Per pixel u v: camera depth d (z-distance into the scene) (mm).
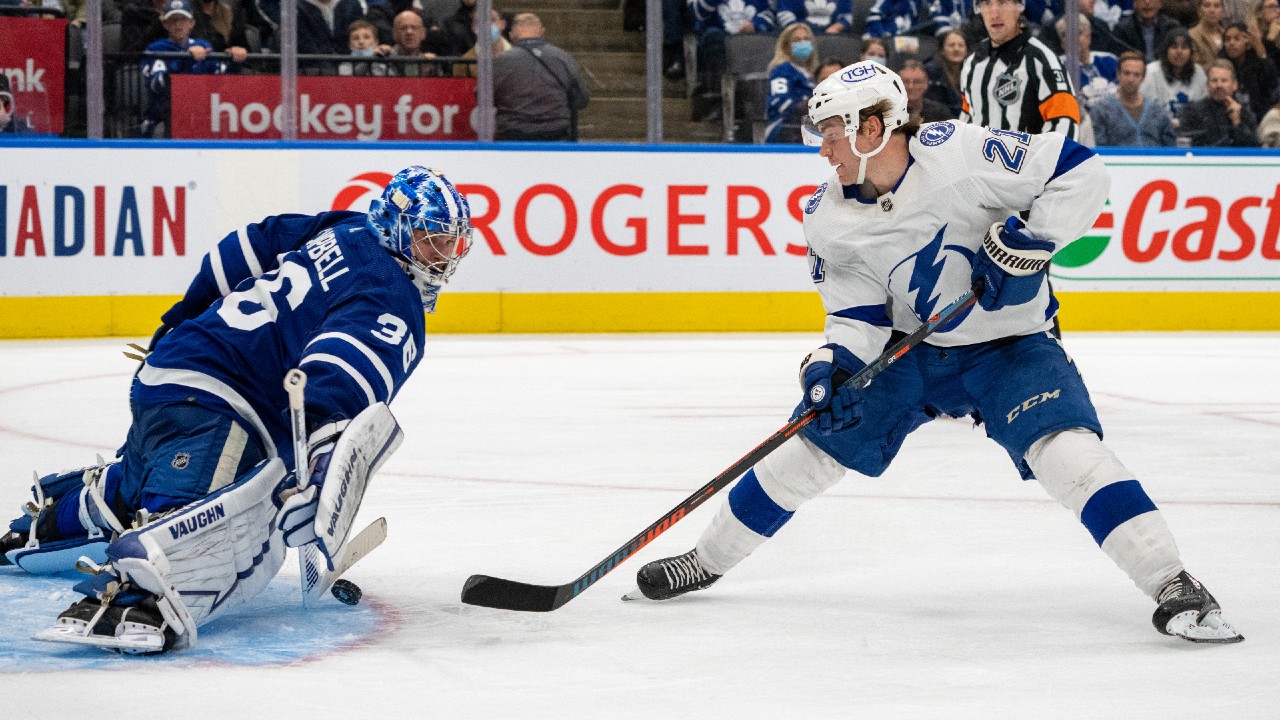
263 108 15188
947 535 5793
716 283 15742
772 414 9406
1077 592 4844
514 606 4277
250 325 4258
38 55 14578
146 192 14586
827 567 5242
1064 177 4309
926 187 4367
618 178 15484
